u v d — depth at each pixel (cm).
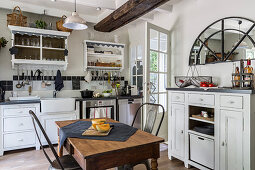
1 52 367
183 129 276
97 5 354
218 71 293
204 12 317
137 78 468
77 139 158
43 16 409
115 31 495
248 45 254
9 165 275
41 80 399
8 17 353
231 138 213
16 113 323
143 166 270
